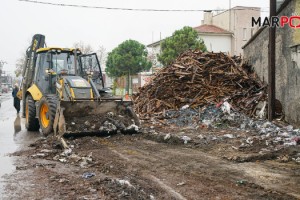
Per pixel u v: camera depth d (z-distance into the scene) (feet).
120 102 37.04
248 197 17.44
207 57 54.60
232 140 31.73
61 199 17.81
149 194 18.17
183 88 50.19
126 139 33.73
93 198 17.80
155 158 26.12
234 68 53.06
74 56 42.14
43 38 48.32
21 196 18.39
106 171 23.11
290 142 29.60
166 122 43.27
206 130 37.88
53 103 36.91
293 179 20.15
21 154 29.04
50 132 37.32
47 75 41.78
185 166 23.59
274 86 40.81
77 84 36.81
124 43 127.13
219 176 21.07
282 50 42.29
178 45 106.63
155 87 51.75
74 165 25.05
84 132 33.71
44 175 22.47
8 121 57.00
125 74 127.24
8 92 226.99
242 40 145.48
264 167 22.89
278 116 42.14
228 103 45.62
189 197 17.67
